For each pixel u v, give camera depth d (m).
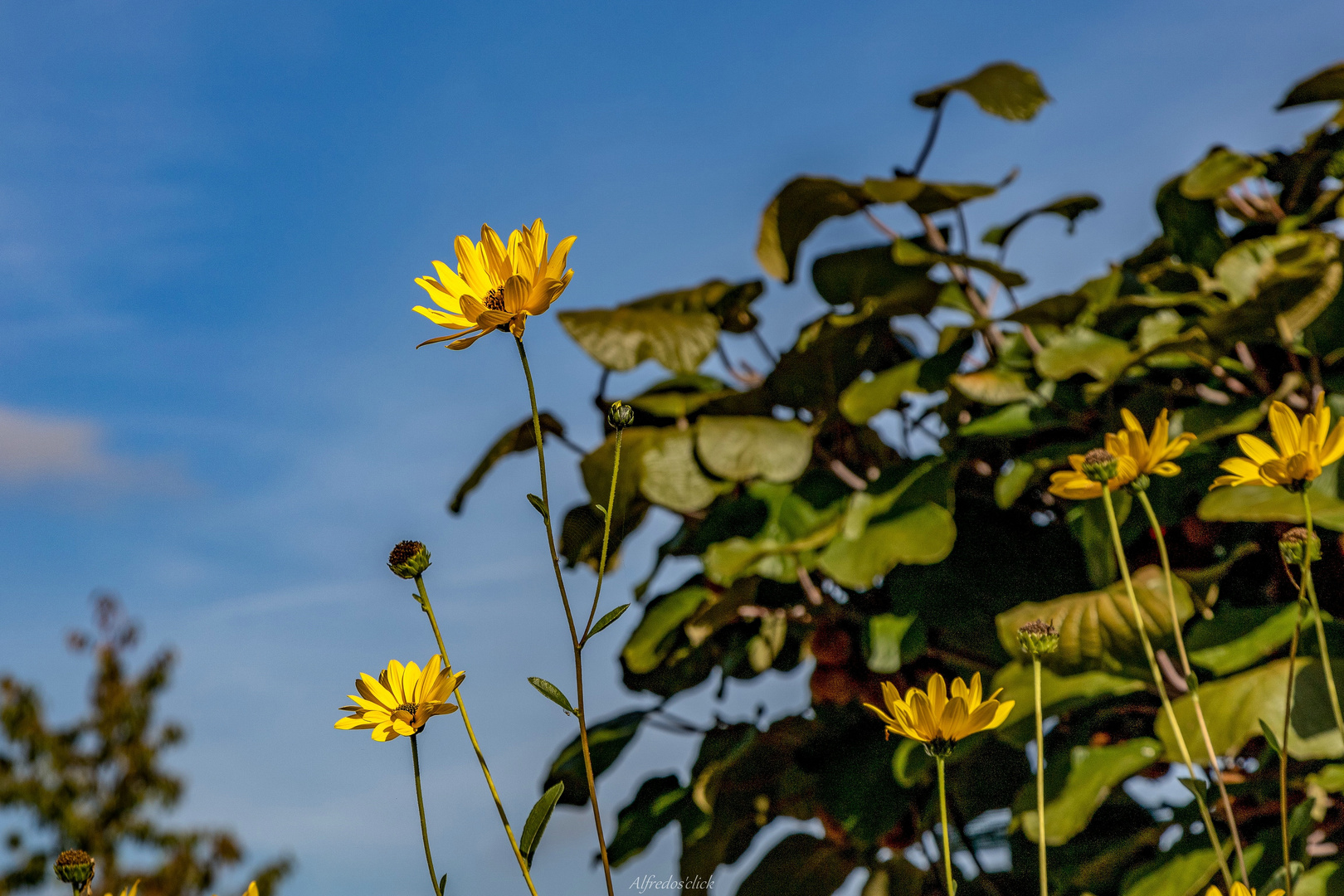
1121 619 1.59
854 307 2.08
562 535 2.12
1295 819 1.50
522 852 1.14
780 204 2.06
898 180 1.94
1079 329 1.85
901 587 1.84
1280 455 1.29
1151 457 1.30
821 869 2.13
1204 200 2.11
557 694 1.15
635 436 1.95
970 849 1.97
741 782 2.11
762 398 2.06
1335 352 1.76
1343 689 1.50
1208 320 1.68
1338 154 1.95
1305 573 1.27
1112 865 1.65
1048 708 1.61
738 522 1.93
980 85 2.09
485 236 1.18
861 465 2.16
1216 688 1.54
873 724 2.01
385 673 1.17
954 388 1.86
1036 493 2.01
